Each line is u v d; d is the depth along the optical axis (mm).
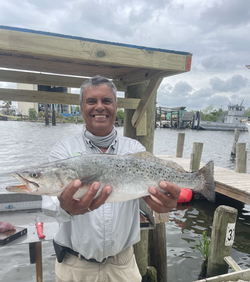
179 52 2750
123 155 1949
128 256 2168
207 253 4754
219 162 17922
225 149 25391
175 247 5836
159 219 3145
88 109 2018
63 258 2104
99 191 1833
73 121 67188
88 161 1853
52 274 4523
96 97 1984
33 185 1828
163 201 1813
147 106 3285
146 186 1927
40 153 16766
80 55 2406
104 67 3398
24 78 3340
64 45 2344
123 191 1864
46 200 1947
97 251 1931
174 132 49312
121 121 57281
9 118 71250
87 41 2416
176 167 2113
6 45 2170
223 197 9477
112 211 1956
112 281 2074
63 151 2100
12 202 3596
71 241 2012
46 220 3285
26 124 53094
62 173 1835
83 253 1964
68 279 2082
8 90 2938
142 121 3562
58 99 3166
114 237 1940
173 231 6723
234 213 4309
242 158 9578
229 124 53312
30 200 3674
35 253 2816
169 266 5074
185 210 8273
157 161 2047
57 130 37094
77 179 1680
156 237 4227
